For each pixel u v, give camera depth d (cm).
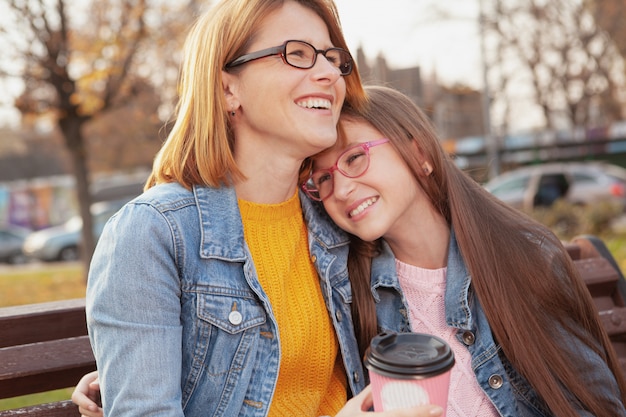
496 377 203
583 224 1195
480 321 207
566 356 203
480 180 253
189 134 185
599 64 1945
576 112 2327
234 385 175
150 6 1009
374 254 218
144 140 1672
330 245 203
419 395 134
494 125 2219
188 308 172
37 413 196
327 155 201
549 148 2730
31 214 2845
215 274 174
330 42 189
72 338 204
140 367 158
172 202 175
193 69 181
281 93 176
